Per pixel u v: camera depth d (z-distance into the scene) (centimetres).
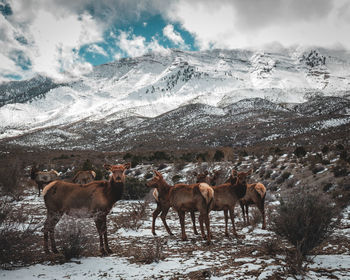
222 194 791
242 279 438
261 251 596
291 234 556
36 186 1914
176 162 3133
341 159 1980
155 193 859
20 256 536
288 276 443
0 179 1336
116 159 4622
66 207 606
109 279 457
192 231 884
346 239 694
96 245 640
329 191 1463
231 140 12569
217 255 586
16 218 579
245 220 1020
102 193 612
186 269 498
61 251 598
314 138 6556
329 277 438
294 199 593
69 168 3388
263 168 2483
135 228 905
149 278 459
